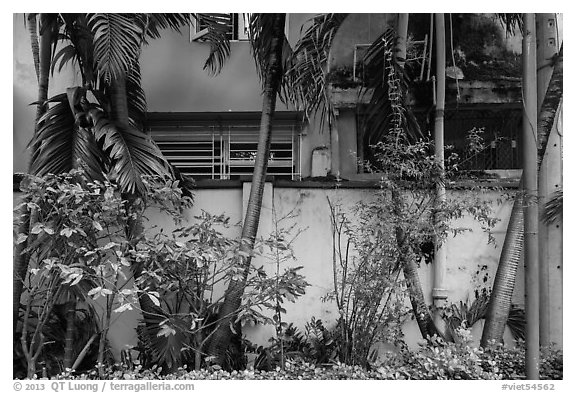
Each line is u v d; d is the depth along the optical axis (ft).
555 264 19.24
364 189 19.06
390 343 18.26
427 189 17.19
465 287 19.04
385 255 16.69
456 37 23.39
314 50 18.61
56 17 17.11
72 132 17.39
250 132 24.36
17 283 17.25
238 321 17.04
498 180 18.79
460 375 15.85
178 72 24.31
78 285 15.98
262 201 18.84
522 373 16.75
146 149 16.98
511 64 23.27
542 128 17.49
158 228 19.02
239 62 24.27
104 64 15.97
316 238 18.99
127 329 18.53
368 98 23.21
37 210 15.85
